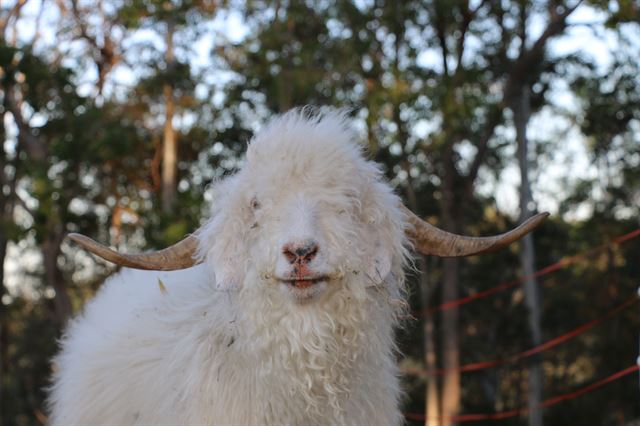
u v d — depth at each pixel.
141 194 27.62
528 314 27.11
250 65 26.25
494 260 30.11
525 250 27.34
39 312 33.94
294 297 3.89
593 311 30.58
